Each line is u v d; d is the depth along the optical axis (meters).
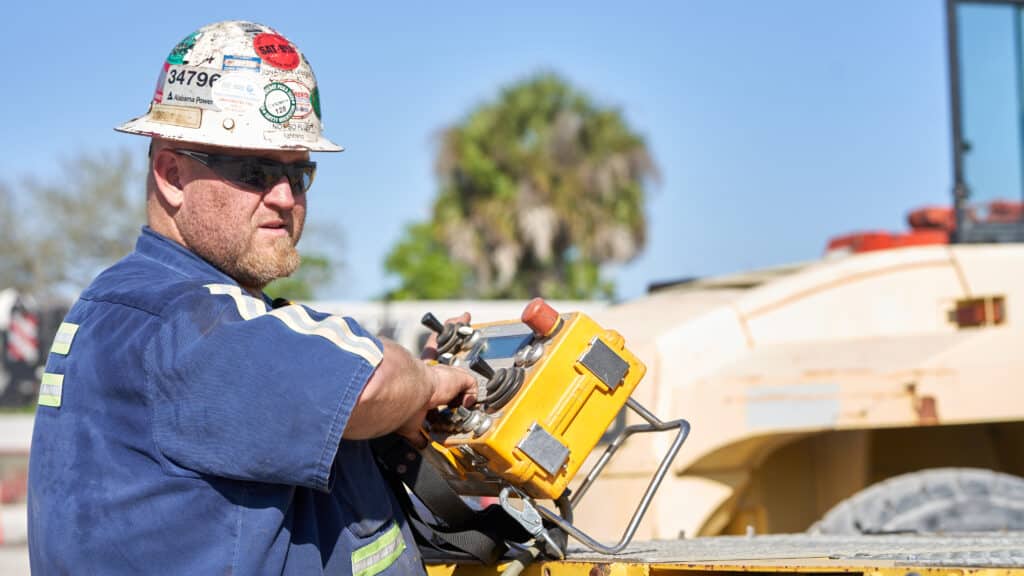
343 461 3.21
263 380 2.78
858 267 6.65
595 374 3.20
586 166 31.78
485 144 31.72
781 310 6.55
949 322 6.63
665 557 3.33
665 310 6.80
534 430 3.12
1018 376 5.99
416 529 3.63
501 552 3.50
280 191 3.26
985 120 7.39
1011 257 6.70
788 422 6.01
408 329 14.81
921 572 2.81
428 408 3.14
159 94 3.26
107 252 33.00
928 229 7.88
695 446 6.05
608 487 5.88
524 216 31.09
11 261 31.88
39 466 3.03
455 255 31.61
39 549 2.99
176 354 2.83
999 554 3.13
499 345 3.50
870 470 6.77
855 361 6.11
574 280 31.61
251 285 3.37
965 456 6.98
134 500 2.86
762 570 3.00
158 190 3.28
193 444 2.81
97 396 2.93
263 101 3.21
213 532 2.86
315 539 3.08
